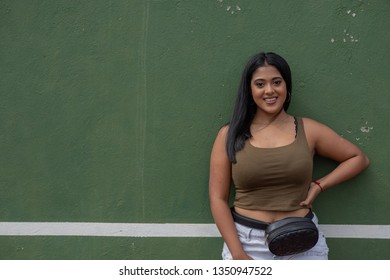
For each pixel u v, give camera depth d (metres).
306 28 3.12
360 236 3.17
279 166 2.77
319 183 2.95
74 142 3.22
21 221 3.24
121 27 3.18
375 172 3.14
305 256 2.86
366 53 3.12
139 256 3.23
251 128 2.91
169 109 3.19
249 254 2.87
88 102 3.21
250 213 2.86
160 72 3.18
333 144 2.96
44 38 3.19
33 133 3.22
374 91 3.12
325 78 3.13
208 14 3.15
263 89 2.80
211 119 3.18
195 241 3.21
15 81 3.21
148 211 3.22
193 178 3.20
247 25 3.14
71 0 3.18
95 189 3.23
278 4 3.12
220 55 3.15
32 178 3.24
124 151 3.21
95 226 3.24
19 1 3.18
